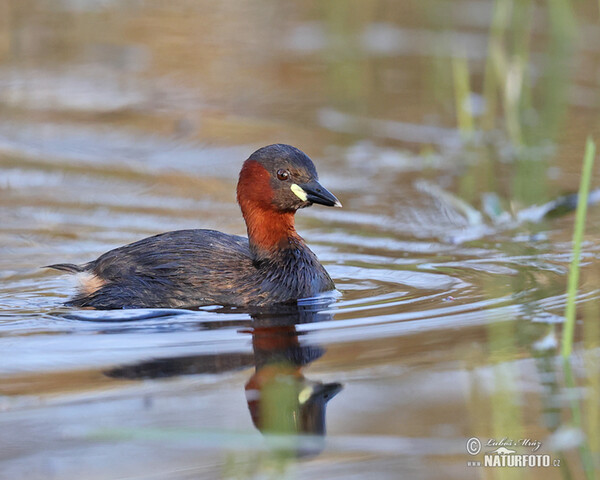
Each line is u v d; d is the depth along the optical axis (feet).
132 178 60.59
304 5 102.89
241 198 42.83
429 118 73.56
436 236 50.60
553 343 34.01
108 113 73.97
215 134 69.46
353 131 70.38
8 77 82.02
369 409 28.94
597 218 53.06
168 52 89.56
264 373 31.73
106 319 38.04
